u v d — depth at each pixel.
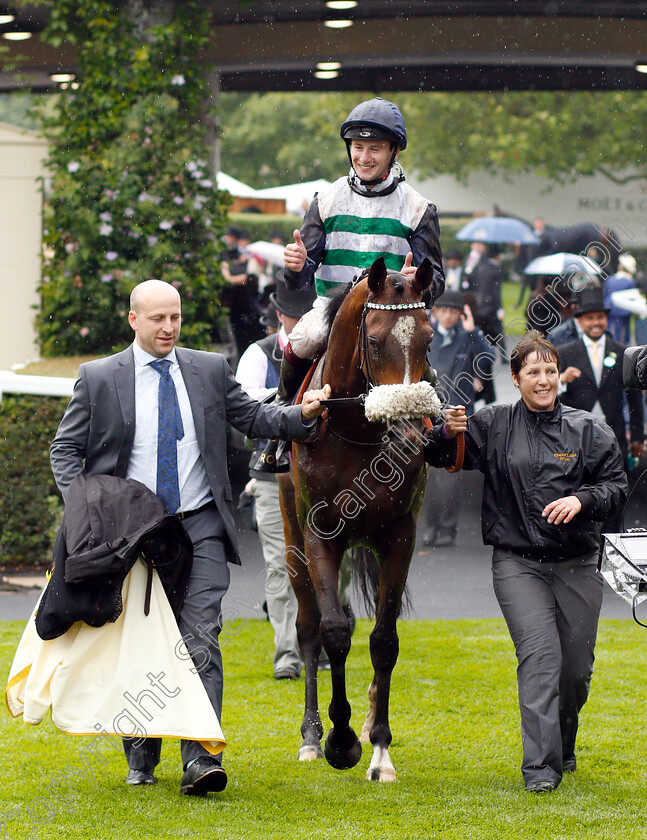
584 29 19.05
